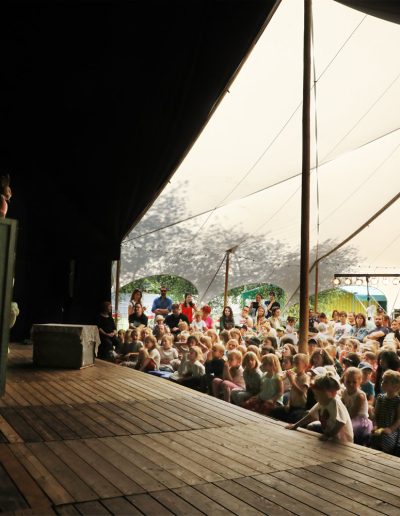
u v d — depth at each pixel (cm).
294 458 351
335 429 398
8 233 514
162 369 834
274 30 784
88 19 607
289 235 1372
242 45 652
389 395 420
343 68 857
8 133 787
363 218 1311
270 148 995
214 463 333
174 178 1069
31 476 294
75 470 308
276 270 1475
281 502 270
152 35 629
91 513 246
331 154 1072
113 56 656
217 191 1128
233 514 252
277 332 1011
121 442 376
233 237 1346
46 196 908
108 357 955
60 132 788
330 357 630
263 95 878
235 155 1009
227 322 1152
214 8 597
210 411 497
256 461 342
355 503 272
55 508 250
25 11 596
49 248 965
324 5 746
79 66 669
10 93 711
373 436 414
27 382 627
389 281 1516
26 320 1056
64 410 478
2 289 517
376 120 982
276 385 578
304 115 677
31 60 659
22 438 375
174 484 291
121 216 949
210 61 672
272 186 1136
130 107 739
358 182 1178
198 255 1373
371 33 790
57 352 759
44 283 1054
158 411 488
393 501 276
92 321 1028
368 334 998
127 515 245
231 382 650
